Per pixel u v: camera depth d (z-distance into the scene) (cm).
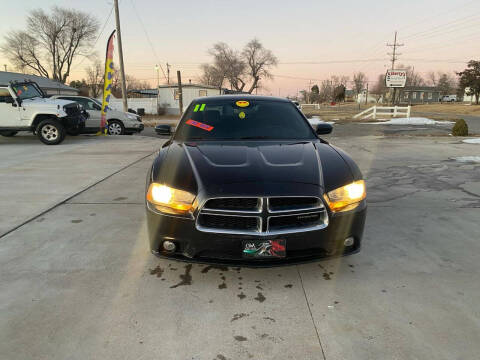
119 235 302
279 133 303
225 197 196
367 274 234
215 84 6638
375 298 205
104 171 584
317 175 216
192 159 238
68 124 978
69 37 4803
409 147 895
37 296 207
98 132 1214
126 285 220
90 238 295
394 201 409
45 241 289
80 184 492
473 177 534
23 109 921
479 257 260
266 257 201
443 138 1124
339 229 210
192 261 209
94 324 181
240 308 196
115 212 366
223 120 318
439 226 325
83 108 1080
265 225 197
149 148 879
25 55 4728
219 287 218
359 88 8919
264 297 207
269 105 345
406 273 235
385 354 159
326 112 3872
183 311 193
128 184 493
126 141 1045
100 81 5372
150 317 187
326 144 284
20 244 283
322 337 171
